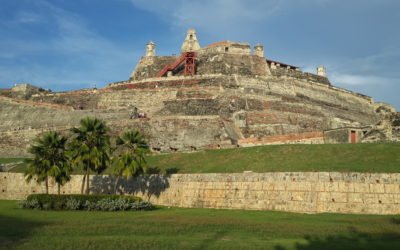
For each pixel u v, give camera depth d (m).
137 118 95.56
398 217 44.25
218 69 132.25
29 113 113.12
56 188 71.31
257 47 139.88
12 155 93.19
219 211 52.94
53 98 126.50
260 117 100.19
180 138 89.50
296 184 52.59
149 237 33.16
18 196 72.69
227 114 101.50
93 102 121.06
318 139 77.19
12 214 49.97
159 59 144.25
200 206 58.97
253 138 82.44
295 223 40.62
